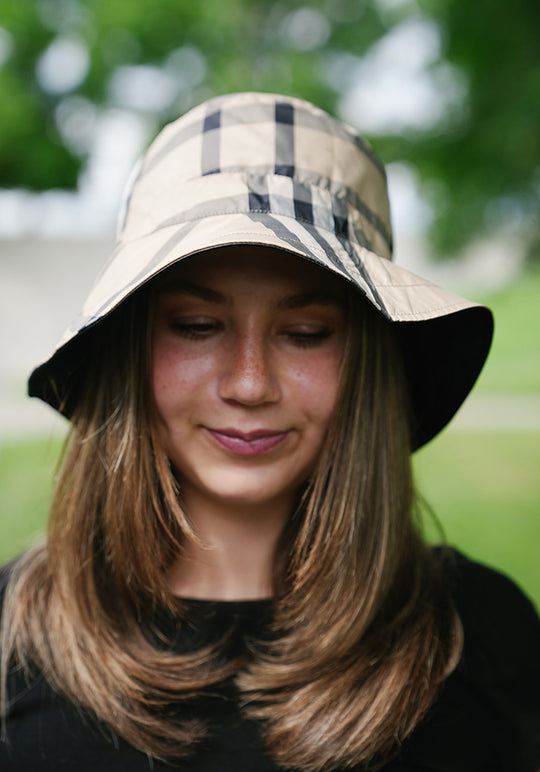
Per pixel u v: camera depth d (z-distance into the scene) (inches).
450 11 211.3
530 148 213.3
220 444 41.6
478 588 48.7
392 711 41.3
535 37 203.2
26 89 567.8
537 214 340.8
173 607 44.0
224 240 36.6
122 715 41.1
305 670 42.2
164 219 41.0
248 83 497.0
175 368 41.1
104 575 45.6
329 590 43.8
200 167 41.2
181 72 528.4
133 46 513.3
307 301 40.6
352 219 41.8
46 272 590.6
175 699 41.6
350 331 42.3
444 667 43.8
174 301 40.7
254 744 40.9
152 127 540.4
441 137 254.4
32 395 44.3
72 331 39.5
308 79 469.4
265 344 41.0
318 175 41.4
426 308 40.2
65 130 589.9
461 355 46.7
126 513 43.7
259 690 42.1
